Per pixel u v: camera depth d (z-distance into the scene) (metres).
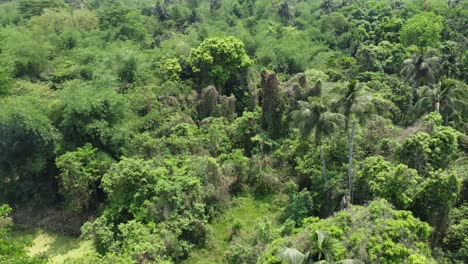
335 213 25.50
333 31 69.50
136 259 24.31
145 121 38.09
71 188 30.69
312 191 32.84
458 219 26.58
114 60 44.53
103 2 87.94
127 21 63.69
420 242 22.06
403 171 26.78
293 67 55.62
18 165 32.69
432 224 25.92
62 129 33.41
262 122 41.44
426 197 26.02
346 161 33.12
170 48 53.66
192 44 54.72
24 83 40.47
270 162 36.53
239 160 35.75
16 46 45.47
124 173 29.34
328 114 28.88
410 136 30.72
